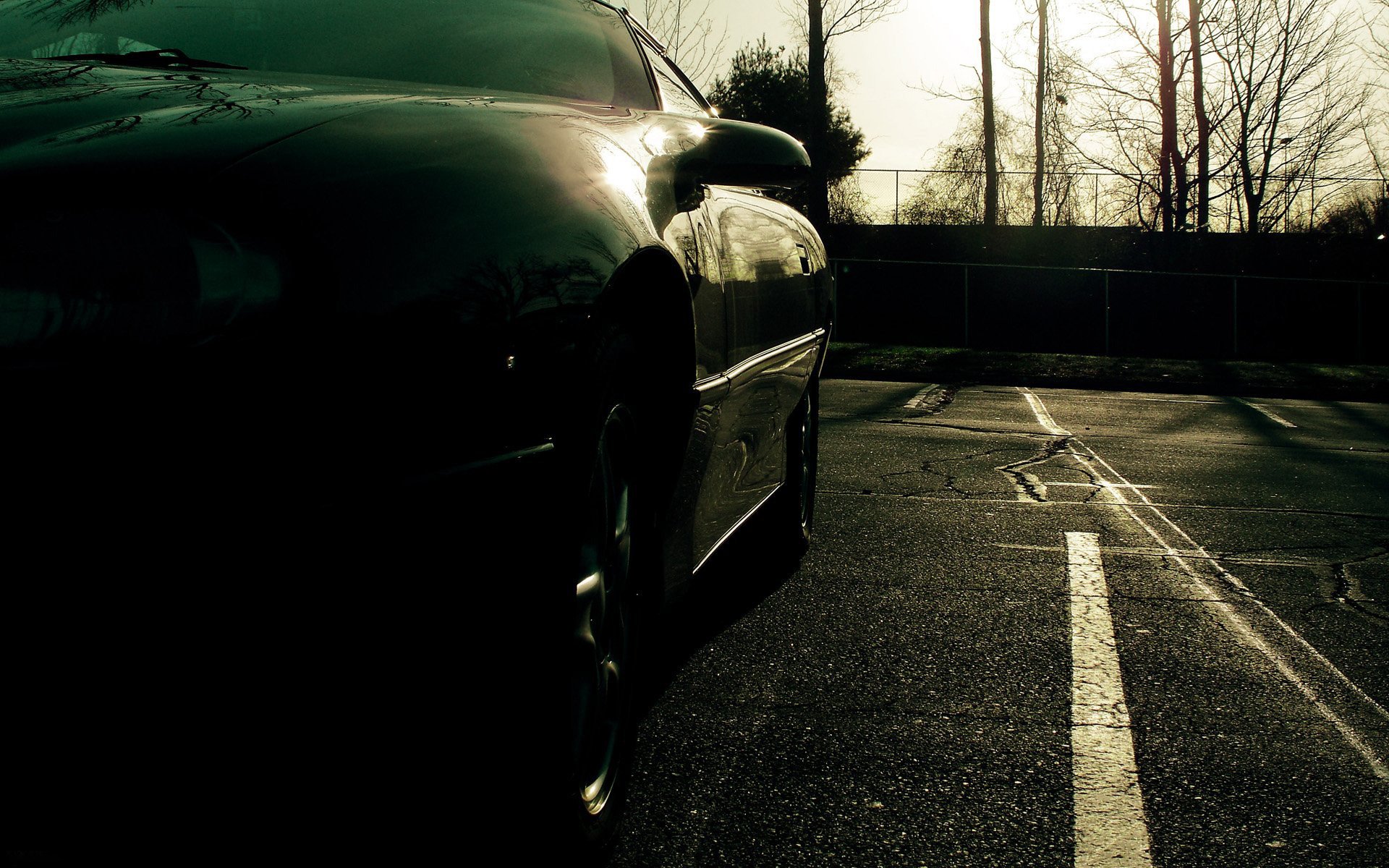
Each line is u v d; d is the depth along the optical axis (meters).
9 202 1.34
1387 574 4.76
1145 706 3.11
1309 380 16.09
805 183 2.83
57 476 1.20
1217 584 4.48
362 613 1.35
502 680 1.59
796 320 3.81
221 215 1.38
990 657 3.48
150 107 1.64
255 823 1.32
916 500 6.16
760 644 3.54
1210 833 2.38
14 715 1.17
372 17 2.86
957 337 24.72
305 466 1.31
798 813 2.40
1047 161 30.23
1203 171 29.23
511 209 1.72
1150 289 24.38
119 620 1.19
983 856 2.25
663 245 2.08
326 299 1.38
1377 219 28.62
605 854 2.16
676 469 2.43
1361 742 2.90
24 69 1.87
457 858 1.73
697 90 4.02
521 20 3.01
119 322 1.27
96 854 1.23
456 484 1.47
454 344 1.50
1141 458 8.34
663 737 2.78
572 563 1.74
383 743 1.42
